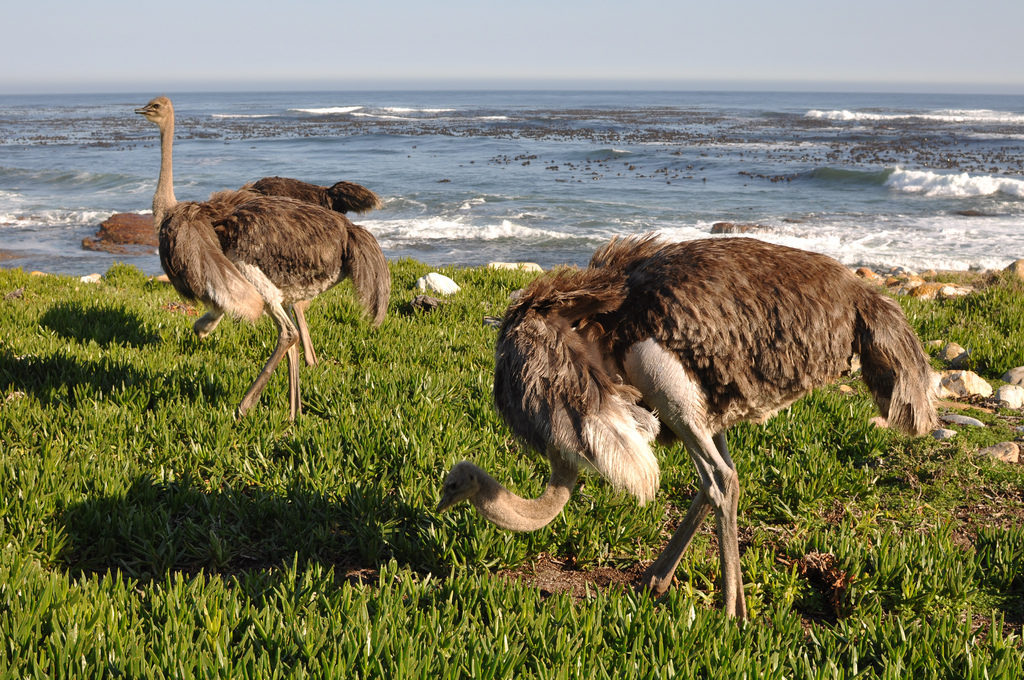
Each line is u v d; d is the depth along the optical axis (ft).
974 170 119.55
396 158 153.58
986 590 13.64
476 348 25.12
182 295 19.12
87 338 24.62
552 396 10.96
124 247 69.51
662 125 252.21
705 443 11.39
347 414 18.39
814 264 11.50
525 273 36.06
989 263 58.18
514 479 16.22
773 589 13.29
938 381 22.29
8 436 16.80
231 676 9.68
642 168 132.05
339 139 199.52
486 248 69.41
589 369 11.02
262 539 14.35
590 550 14.40
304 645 10.21
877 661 11.09
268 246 18.37
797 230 74.28
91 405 18.22
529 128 240.53
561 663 10.41
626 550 14.65
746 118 298.35
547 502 11.90
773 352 10.99
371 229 77.10
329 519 14.70
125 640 10.14
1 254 65.82
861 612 12.53
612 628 11.20
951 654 11.04
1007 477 17.06
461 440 17.34
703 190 105.19
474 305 30.04
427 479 15.67
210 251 18.11
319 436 17.11
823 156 144.66
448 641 10.57
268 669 9.75
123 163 144.77
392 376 21.11
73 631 10.07
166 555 13.55
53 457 15.81
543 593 13.51
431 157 154.81
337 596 11.43
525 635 10.90
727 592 11.94
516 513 11.61
